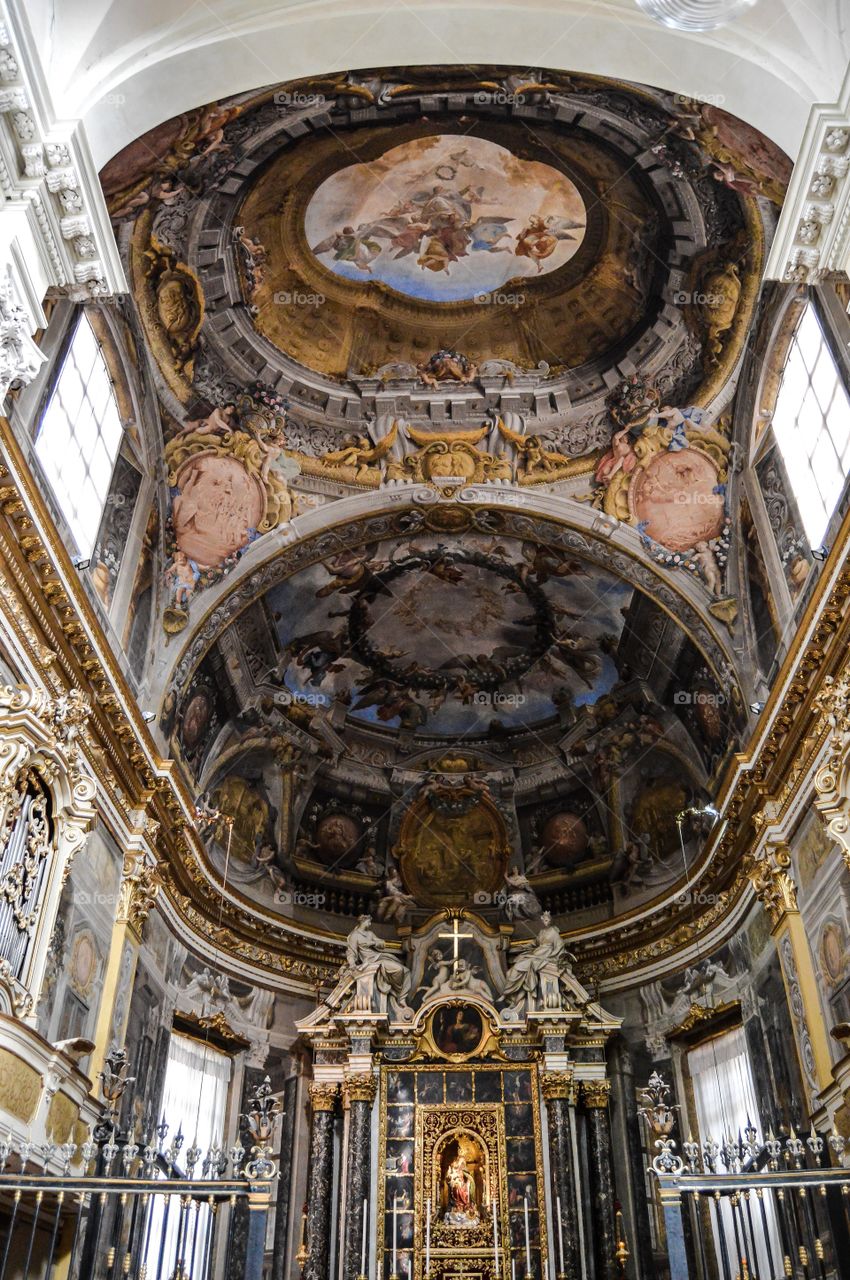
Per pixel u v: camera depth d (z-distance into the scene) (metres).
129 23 10.98
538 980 20.62
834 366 14.59
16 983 11.91
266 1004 21.17
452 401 19.45
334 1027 20.28
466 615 23.28
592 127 15.39
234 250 17.08
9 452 11.90
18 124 9.67
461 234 17.73
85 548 15.61
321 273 18.16
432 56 12.25
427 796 24.88
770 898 16.84
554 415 19.42
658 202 16.31
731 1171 11.23
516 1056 20.06
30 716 11.87
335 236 17.62
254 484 19.33
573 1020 19.94
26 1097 12.04
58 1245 12.59
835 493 14.84
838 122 10.11
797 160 10.66
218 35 11.44
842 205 10.46
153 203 15.09
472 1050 20.17
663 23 8.20
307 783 24.02
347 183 16.77
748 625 18.45
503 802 24.83
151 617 18.44
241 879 22.02
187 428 18.36
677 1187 9.92
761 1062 17.59
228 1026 19.97
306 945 22.30
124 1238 14.80
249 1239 9.13
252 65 11.83
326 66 12.16
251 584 20.00
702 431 18.45
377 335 19.03
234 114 14.21
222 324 17.80
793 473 16.41
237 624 20.67
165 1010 18.34
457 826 24.78
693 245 16.52
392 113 15.41
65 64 10.45
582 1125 19.66
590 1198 18.89
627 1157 19.89
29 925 12.38
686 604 19.41
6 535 12.25
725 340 17.31
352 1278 17.73
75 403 14.99
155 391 17.50
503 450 19.75
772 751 16.38
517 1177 18.92
